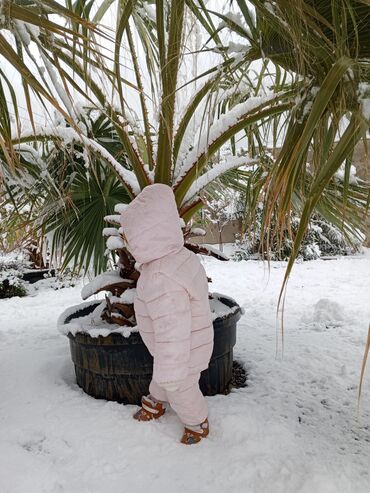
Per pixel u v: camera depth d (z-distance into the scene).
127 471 1.63
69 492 1.52
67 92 1.14
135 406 2.13
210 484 1.55
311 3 1.19
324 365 2.66
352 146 1.00
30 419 2.04
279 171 1.05
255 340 3.24
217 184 2.91
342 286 5.53
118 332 2.09
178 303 1.67
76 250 2.71
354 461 1.65
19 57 1.07
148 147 2.24
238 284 5.95
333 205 2.31
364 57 1.25
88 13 1.85
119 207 2.15
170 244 1.74
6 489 1.54
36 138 2.15
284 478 1.54
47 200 2.55
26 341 3.53
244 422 1.90
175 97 1.93
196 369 1.80
